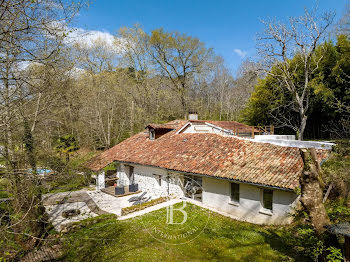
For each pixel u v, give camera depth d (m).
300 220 9.60
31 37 5.75
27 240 8.80
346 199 10.11
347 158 11.98
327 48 22.77
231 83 45.06
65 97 8.52
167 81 35.66
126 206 14.27
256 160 12.21
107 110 29.55
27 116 7.15
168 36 32.81
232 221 11.23
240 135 20.86
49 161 8.65
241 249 8.45
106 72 28.97
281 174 10.52
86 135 25.72
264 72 25.66
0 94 6.26
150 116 32.19
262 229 10.18
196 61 34.59
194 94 44.53
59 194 16.59
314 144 15.88
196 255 8.21
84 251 8.89
